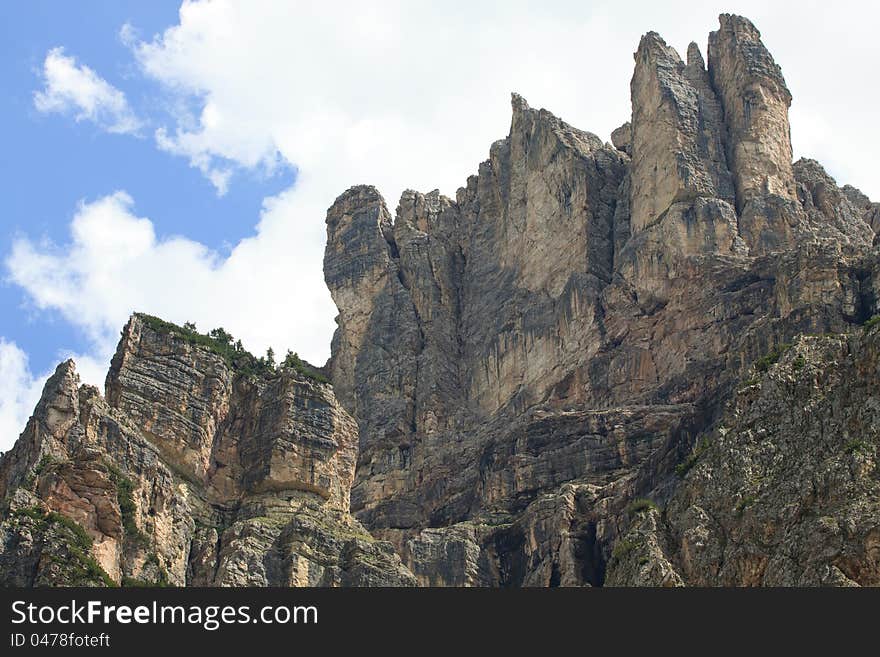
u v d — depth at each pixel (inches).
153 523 5748.0
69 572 5088.6
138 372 6402.6
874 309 6633.9
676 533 4896.7
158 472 5900.6
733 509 4788.4
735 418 5103.3
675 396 7209.6
